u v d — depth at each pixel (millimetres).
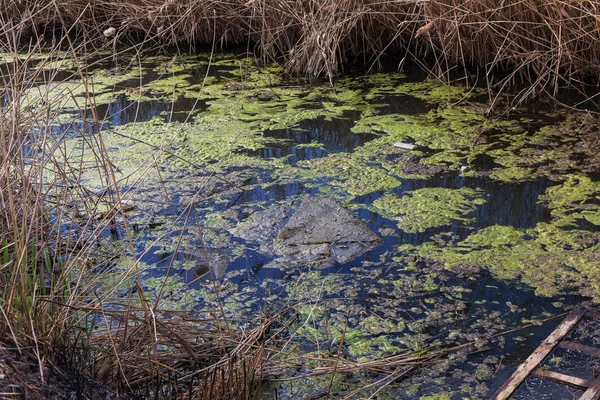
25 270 2324
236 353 2477
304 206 3758
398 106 5332
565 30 5336
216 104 5543
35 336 2098
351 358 2646
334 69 6113
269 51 6734
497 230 3508
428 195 3898
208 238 3555
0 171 2596
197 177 4219
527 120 4895
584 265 3164
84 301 2656
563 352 2607
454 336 2752
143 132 4961
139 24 7039
